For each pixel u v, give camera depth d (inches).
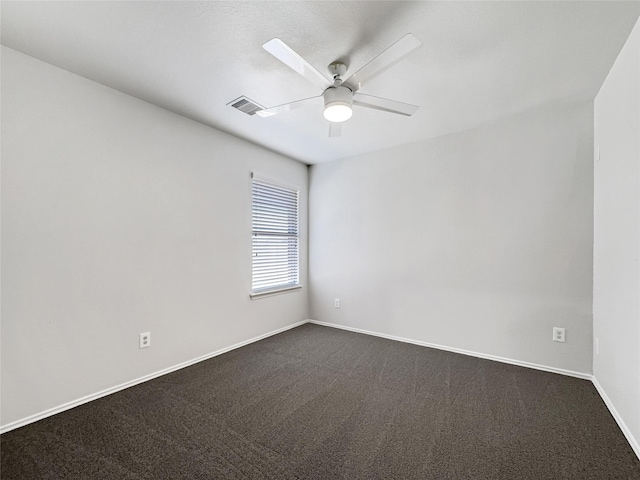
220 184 120.4
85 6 57.6
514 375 99.6
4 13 59.2
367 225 146.8
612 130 78.0
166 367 101.3
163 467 58.1
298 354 119.2
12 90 70.8
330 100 72.2
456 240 121.4
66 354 78.7
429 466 58.7
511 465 58.9
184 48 70.7
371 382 94.8
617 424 71.7
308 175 169.6
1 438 66.6
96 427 70.8
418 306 131.1
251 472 57.0
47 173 75.8
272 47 57.2
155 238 98.6
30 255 73.0
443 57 73.5
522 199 107.4
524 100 95.9
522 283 107.7
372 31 64.6
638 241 62.2
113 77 82.7
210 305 116.1
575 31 64.6
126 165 91.4
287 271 157.1
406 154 134.3
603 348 84.4
